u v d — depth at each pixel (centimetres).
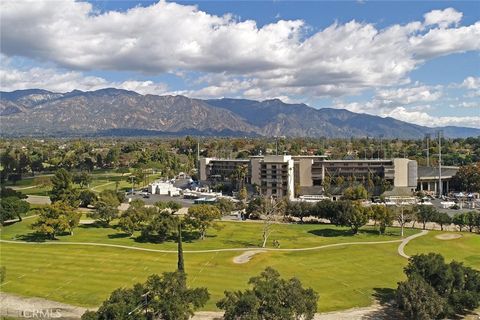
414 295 8262
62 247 13975
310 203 19475
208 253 13300
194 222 15188
